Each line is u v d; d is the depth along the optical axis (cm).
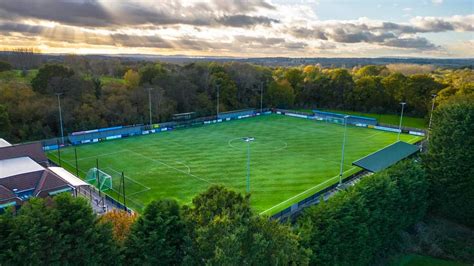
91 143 7256
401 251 3638
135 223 2295
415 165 4009
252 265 2077
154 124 8850
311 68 16512
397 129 8712
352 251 2936
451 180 4012
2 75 10419
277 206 4181
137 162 5903
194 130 8638
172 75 10662
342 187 4591
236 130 8631
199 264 2114
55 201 2075
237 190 4672
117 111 9012
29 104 7750
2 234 1869
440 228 4031
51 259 1900
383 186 3344
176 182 4969
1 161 4700
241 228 2011
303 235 2605
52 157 6219
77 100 8681
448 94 9600
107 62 14550
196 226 2264
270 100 12388
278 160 6062
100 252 2081
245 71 12519
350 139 7738
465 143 3981
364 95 11831
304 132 8438
